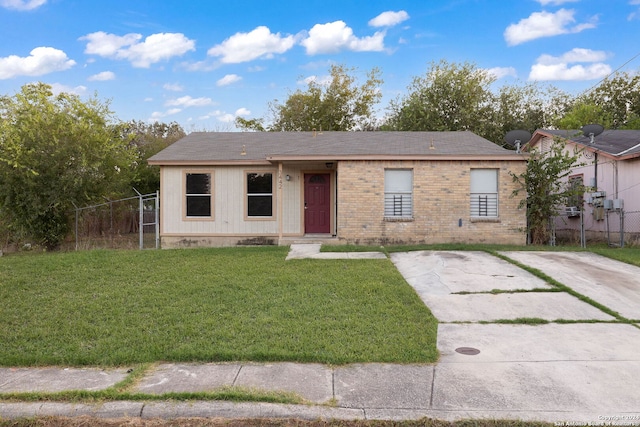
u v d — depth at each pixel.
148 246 16.58
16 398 4.48
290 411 4.24
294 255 12.23
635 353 5.63
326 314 7.05
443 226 14.61
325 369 5.18
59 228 16.41
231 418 4.24
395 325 6.59
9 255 14.85
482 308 7.59
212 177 15.93
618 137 18.47
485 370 5.15
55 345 5.89
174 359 5.45
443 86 30.11
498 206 14.62
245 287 8.55
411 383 4.81
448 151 14.84
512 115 30.64
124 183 21.17
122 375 5.06
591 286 8.79
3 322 6.79
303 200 15.84
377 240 14.61
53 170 15.92
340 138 17.31
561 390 4.64
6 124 15.78
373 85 35.81
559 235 18.34
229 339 5.99
